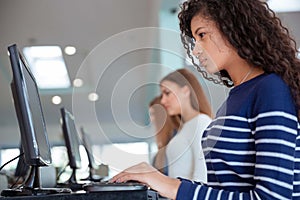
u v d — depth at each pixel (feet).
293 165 3.85
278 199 3.73
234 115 4.21
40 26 23.22
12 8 22.08
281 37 4.47
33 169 4.63
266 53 4.30
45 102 26.58
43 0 21.74
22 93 4.10
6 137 27.53
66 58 24.73
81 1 21.85
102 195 3.63
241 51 4.36
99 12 22.56
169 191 4.00
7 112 27.17
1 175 7.34
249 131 4.14
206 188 3.99
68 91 26.45
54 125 26.53
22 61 4.30
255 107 4.07
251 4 4.43
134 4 22.02
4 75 23.62
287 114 3.88
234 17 4.38
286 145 3.81
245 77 4.43
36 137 4.22
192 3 4.72
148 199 3.65
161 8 17.54
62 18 22.93
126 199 3.61
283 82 4.07
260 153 3.88
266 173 3.80
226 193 3.93
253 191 3.87
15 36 23.41
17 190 4.41
